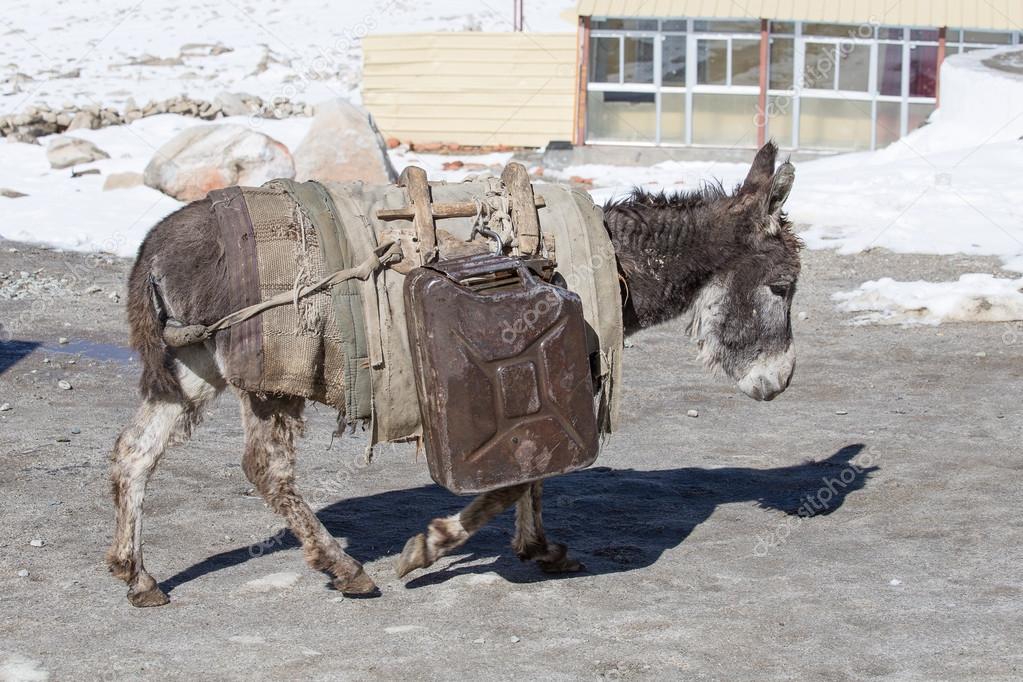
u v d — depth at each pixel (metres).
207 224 4.88
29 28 39.78
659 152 22.83
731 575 5.48
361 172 17.36
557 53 25.12
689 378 9.31
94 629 4.89
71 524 6.11
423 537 5.10
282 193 4.99
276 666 4.55
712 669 4.50
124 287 12.42
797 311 11.36
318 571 5.40
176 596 5.24
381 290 4.90
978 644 4.70
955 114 19.81
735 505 6.50
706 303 5.54
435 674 4.47
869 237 13.97
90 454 7.28
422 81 25.72
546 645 4.73
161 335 4.88
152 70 33.69
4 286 12.22
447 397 4.66
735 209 5.41
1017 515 6.20
